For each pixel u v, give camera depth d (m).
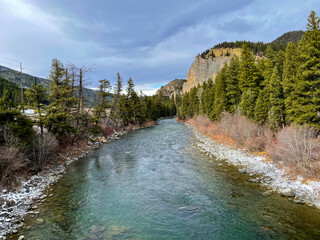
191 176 16.25
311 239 8.16
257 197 12.12
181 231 9.10
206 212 10.68
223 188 13.65
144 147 28.58
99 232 9.09
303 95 18.14
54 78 21.45
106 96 39.28
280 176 15.00
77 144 26.27
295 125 17.42
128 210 11.09
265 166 17.41
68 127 21.47
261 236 8.51
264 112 24.53
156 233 8.98
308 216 9.83
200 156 22.56
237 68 34.84
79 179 16.00
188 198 12.38
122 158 22.52
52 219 10.14
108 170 18.28
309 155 14.79
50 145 18.30
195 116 66.00
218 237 8.59
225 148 25.67
